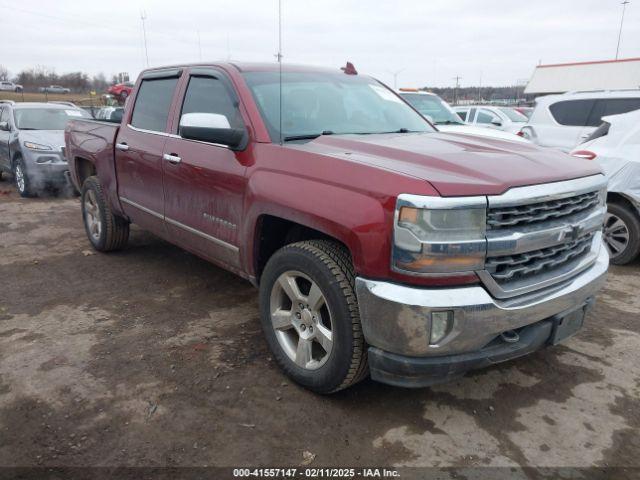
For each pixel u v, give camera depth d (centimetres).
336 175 275
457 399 304
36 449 256
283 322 315
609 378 329
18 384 311
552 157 311
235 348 359
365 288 254
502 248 247
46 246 611
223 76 382
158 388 309
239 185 334
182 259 556
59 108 1085
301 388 310
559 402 303
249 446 261
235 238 348
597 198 311
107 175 516
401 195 242
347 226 259
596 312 433
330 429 275
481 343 255
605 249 337
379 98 432
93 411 286
